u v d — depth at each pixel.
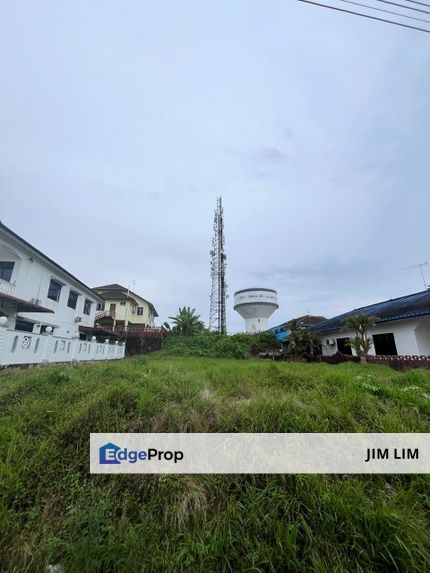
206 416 2.92
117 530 1.74
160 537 1.74
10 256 10.93
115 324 23.73
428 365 8.75
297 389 4.28
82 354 11.45
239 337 22.03
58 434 2.60
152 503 1.96
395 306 13.71
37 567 1.56
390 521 1.64
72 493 1.99
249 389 4.21
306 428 2.57
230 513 1.81
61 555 1.63
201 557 1.58
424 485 2.00
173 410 2.95
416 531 1.60
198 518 1.84
